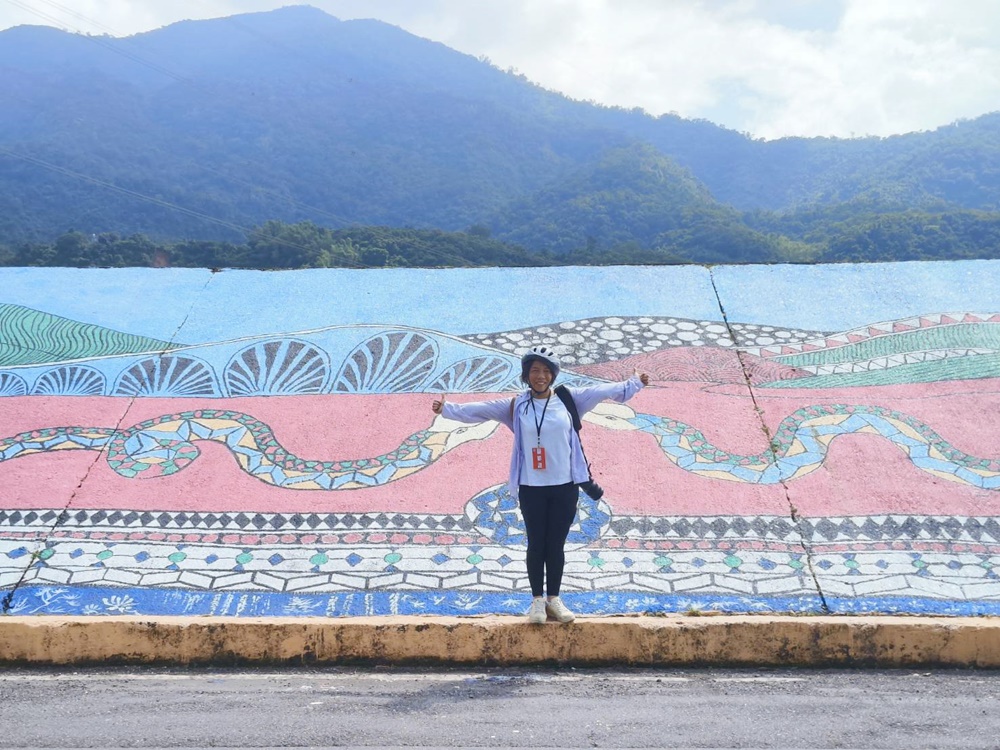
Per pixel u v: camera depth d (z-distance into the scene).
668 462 7.02
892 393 7.75
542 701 4.55
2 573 5.94
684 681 4.91
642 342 8.61
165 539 6.28
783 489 6.68
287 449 7.27
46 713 4.38
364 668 5.17
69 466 7.05
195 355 8.52
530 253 63.06
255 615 5.61
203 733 4.11
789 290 9.36
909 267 9.60
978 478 6.73
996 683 4.85
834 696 4.62
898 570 5.89
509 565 6.03
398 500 6.68
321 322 9.00
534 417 5.04
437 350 8.52
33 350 8.58
